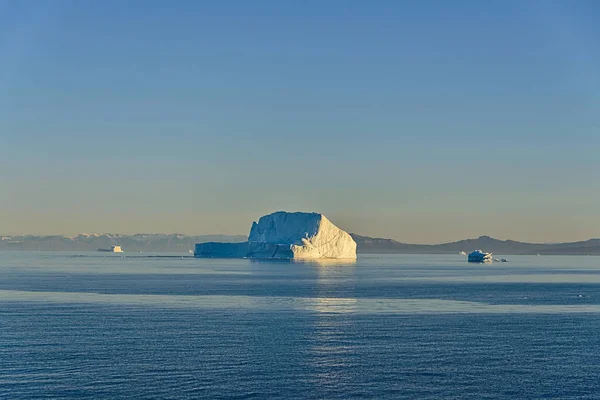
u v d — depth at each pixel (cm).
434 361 7975
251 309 13238
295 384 6888
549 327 10762
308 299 15600
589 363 7944
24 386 6688
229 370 7431
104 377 7050
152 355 8169
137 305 13988
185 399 6322
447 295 17138
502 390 6762
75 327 10444
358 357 8169
